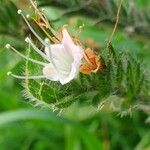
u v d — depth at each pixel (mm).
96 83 79
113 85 81
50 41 82
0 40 101
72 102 77
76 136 147
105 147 151
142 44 122
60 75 74
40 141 154
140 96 86
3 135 156
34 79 74
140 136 151
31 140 154
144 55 122
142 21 113
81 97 79
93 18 111
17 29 100
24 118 132
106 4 110
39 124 150
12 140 155
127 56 84
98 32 118
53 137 154
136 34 114
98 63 78
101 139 153
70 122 136
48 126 151
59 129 151
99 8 110
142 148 147
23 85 76
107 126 153
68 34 75
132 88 84
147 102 87
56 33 80
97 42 115
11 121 132
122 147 152
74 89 77
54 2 107
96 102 80
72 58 75
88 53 78
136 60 85
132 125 151
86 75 78
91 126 152
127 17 111
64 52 75
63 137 153
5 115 132
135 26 113
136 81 84
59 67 75
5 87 160
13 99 158
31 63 75
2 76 98
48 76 74
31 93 74
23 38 100
